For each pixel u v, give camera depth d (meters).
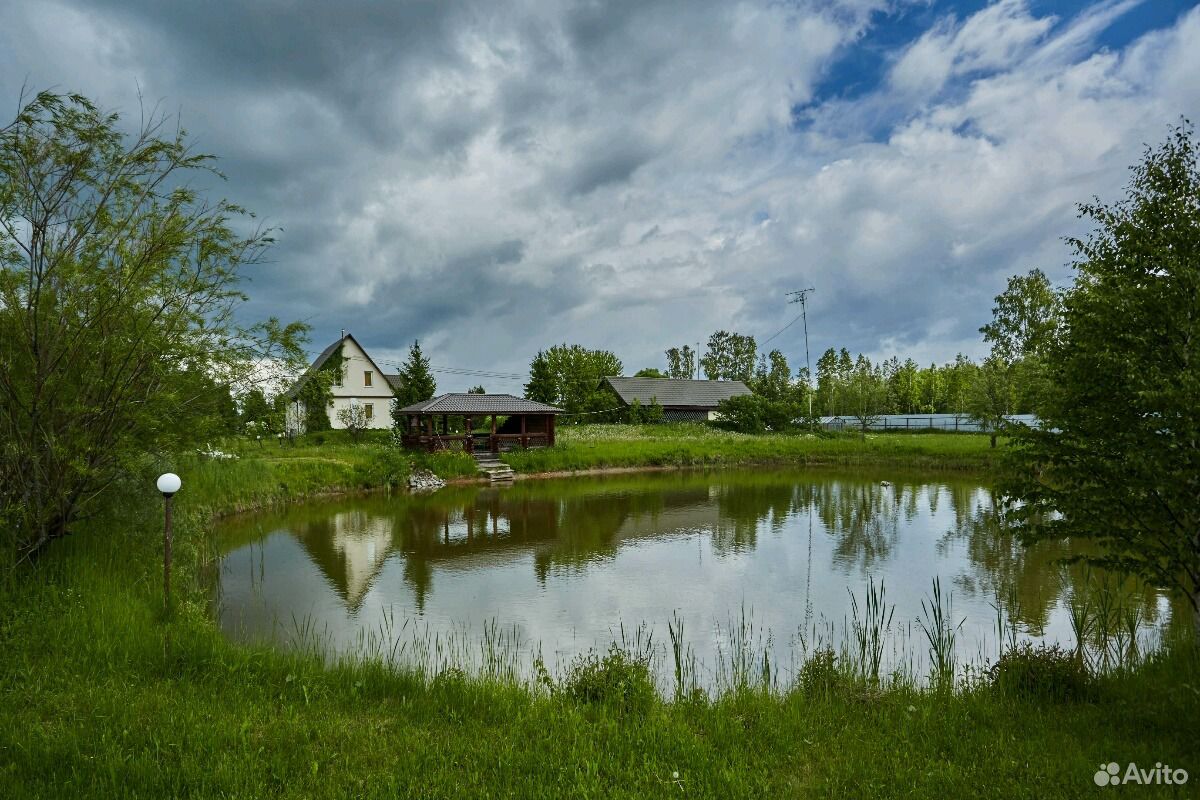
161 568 8.62
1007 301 30.97
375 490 24.88
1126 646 8.00
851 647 8.55
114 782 3.97
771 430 48.81
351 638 8.89
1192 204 5.62
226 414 9.05
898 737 4.94
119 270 7.32
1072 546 14.91
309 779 4.15
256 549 14.93
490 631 9.29
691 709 5.59
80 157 6.98
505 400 33.34
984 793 4.02
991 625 9.40
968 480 27.95
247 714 5.09
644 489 25.98
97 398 7.46
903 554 14.29
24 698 5.11
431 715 5.30
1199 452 5.01
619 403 56.72
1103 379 5.70
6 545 7.23
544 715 5.33
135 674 5.73
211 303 8.21
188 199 7.78
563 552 14.72
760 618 9.94
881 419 57.66
